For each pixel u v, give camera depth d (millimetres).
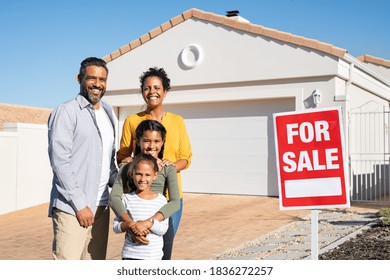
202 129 14211
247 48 13297
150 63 14648
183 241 8383
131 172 4117
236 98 13508
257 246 7652
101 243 4543
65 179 4055
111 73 15234
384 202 12055
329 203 4137
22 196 13156
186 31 14133
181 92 14328
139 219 4059
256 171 13422
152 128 4316
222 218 10406
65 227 4109
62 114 4133
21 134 13141
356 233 8086
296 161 4266
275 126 4359
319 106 12469
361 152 14000
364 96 14891
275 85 13047
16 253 8234
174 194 4156
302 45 12555
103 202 4430
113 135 4613
